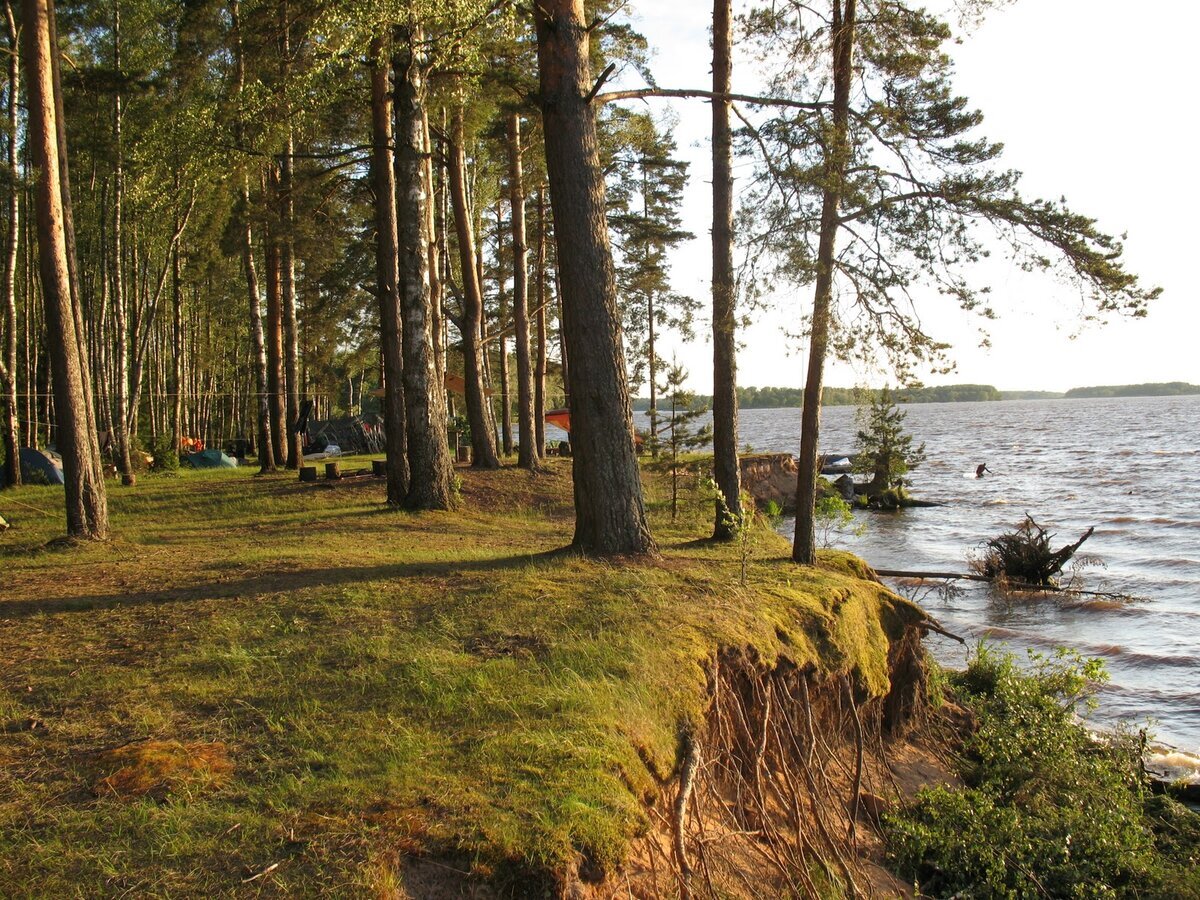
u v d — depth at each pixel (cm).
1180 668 1434
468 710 545
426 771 469
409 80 1569
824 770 751
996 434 9775
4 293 2261
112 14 2589
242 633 696
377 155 1736
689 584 866
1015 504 3638
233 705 557
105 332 3180
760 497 3153
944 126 981
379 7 1304
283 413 2955
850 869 659
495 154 2645
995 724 988
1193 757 1052
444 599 782
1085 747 965
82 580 931
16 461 2253
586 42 992
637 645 652
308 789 449
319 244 2161
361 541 1317
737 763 655
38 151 1180
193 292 4091
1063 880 708
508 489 2052
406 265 1675
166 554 1139
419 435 1714
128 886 372
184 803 438
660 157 2489
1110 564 2338
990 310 1005
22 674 612
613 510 984
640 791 496
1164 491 3962
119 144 2391
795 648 786
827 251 1025
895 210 981
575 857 416
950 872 710
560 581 837
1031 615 1823
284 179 1856
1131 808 825
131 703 558
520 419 2355
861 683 859
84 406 1248
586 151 970
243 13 1552
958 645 1592
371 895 371
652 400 2850
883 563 2383
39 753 492
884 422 3753
